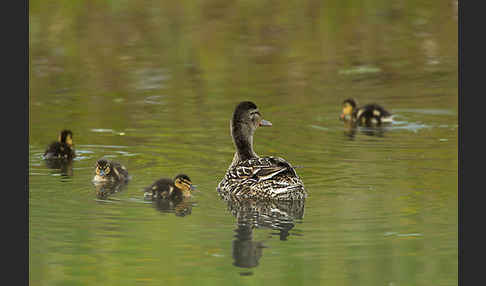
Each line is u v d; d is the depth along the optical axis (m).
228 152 17.19
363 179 14.80
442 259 10.87
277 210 13.15
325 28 31.31
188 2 34.53
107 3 33.78
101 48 28.92
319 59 27.55
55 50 28.62
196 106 21.89
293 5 34.62
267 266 10.73
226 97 22.91
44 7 32.81
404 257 10.94
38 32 30.31
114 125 19.89
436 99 22.30
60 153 16.92
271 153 17.06
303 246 11.41
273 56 27.92
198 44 29.39
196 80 25.16
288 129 19.50
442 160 16.16
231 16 32.91
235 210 13.21
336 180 14.77
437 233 11.80
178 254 11.20
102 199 13.86
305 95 23.16
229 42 29.62
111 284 10.23
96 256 11.16
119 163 15.72
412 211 12.80
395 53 28.02
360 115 20.09
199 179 15.14
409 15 32.94
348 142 18.08
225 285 10.09
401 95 22.88
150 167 16.05
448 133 18.75
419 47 28.62
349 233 11.88
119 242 11.68
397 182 14.54
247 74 25.83
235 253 11.20
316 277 10.31
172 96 23.14
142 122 20.16
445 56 27.44
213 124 19.83
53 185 14.80
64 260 11.02
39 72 26.17
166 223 12.52
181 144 17.94
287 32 30.84
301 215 12.75
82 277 10.47
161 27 31.30
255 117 15.65
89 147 17.88
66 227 12.31
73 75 25.83
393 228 12.03
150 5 34.00
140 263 10.86
